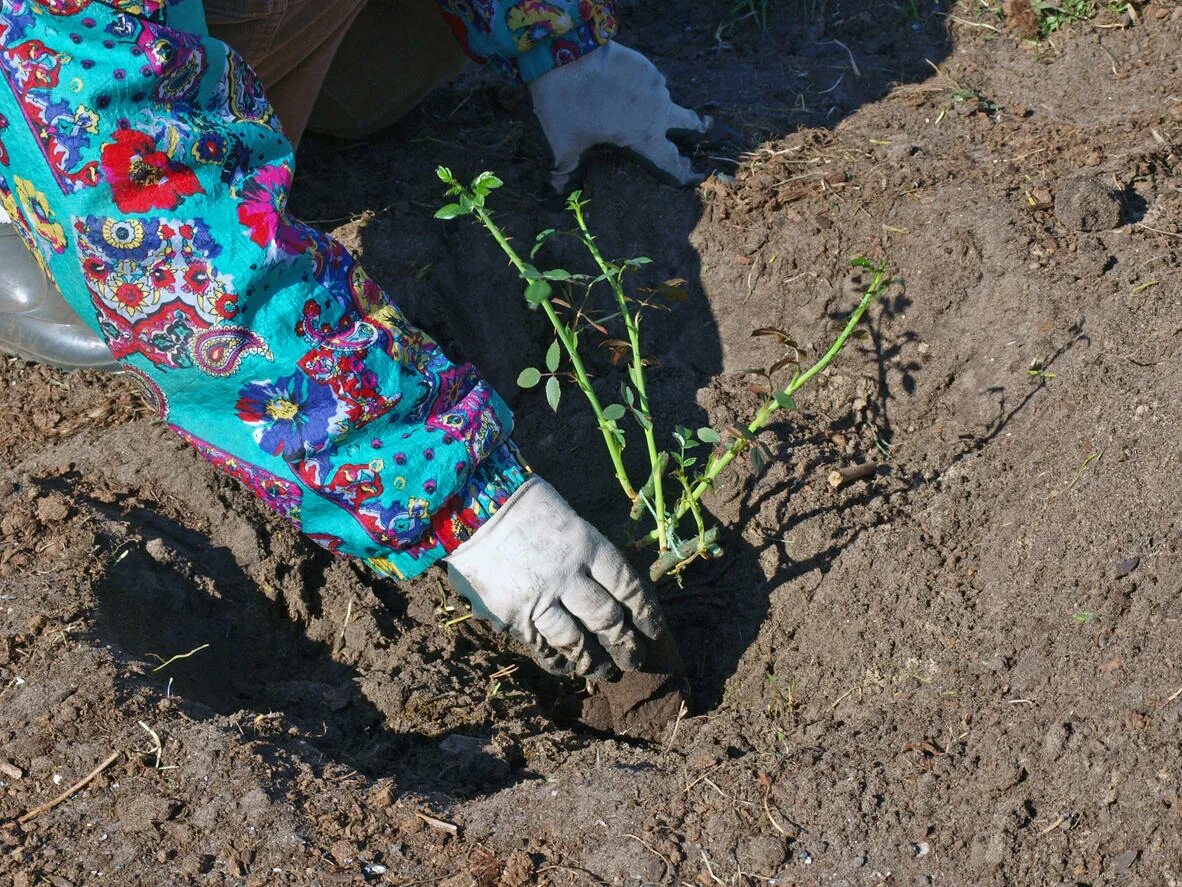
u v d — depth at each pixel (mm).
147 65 1293
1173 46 1950
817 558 1609
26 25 1286
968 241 1728
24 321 1728
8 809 1398
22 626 1512
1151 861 1324
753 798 1397
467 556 1411
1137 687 1396
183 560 1602
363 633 1598
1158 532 1478
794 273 1785
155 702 1464
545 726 1541
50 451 1704
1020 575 1516
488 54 1762
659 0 2188
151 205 1306
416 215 1857
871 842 1362
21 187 1319
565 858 1376
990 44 2021
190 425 1381
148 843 1376
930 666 1505
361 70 1857
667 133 1848
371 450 1369
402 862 1371
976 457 1633
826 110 1952
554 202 1873
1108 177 1748
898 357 1728
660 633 1481
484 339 1813
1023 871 1336
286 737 1473
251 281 1319
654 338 1813
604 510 1722
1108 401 1580
